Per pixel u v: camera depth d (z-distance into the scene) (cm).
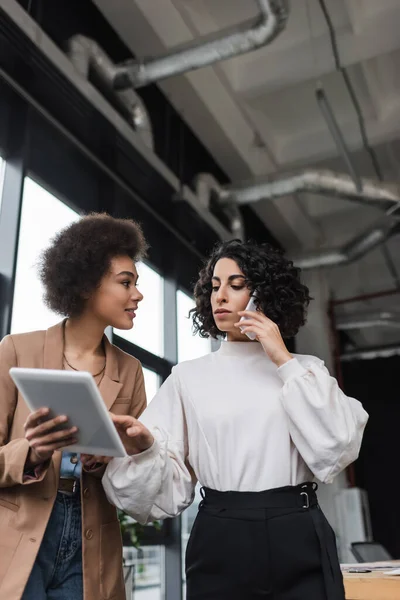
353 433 105
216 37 341
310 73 453
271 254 131
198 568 104
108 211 380
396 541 795
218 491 108
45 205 330
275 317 126
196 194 468
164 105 457
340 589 97
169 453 117
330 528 105
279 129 571
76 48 328
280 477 107
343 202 661
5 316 264
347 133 546
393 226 528
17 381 95
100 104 336
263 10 324
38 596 105
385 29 420
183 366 129
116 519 123
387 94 534
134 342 409
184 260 509
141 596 364
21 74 296
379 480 830
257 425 111
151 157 392
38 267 134
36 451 101
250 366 122
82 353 129
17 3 276
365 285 786
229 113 490
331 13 434
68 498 114
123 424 105
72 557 113
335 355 722
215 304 128
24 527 106
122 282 128
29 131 311
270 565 99
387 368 875
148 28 388
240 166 541
